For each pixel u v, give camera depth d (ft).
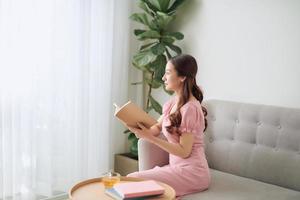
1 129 8.55
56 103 9.61
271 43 8.75
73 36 9.75
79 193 5.68
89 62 10.19
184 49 10.68
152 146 8.02
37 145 9.31
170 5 10.68
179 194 7.07
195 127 7.20
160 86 11.07
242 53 9.31
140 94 12.07
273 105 8.54
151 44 10.84
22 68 8.79
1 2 8.25
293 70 8.40
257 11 8.96
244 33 9.24
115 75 11.19
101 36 10.51
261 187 7.49
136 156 11.34
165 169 7.30
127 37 11.38
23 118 9.00
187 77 7.36
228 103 8.93
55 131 9.71
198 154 7.42
